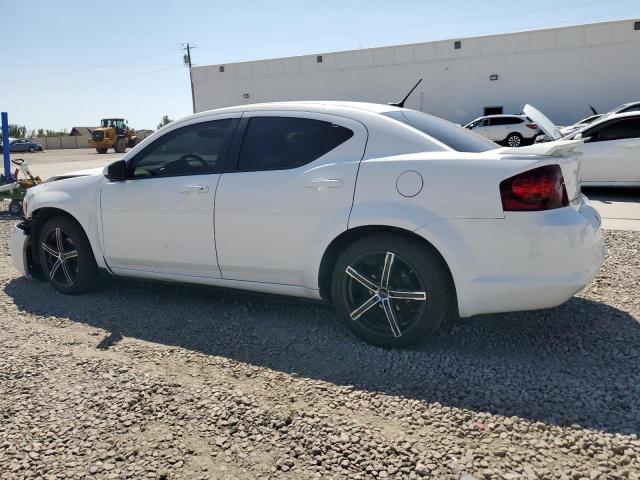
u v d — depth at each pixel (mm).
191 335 3793
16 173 10844
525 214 3014
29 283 5199
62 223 4664
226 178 3844
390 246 3303
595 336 3547
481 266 3107
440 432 2541
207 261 3977
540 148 3084
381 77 29500
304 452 2406
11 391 2996
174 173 4129
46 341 3723
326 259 3559
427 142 3375
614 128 9734
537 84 26422
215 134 4008
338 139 3559
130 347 3602
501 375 3068
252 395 2918
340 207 3408
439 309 3273
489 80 27297
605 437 2461
